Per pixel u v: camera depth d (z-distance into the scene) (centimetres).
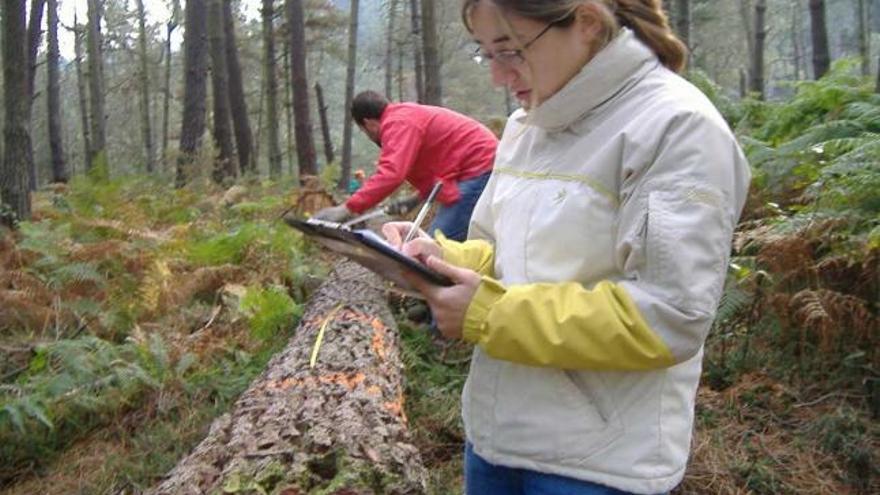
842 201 381
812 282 381
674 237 135
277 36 2383
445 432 370
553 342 142
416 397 401
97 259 588
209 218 855
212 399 422
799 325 387
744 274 384
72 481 367
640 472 151
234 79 1706
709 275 136
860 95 554
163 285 543
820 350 374
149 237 650
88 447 395
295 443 230
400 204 580
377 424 245
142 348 436
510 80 158
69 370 418
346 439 228
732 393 371
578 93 151
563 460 156
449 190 504
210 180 1267
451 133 504
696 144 139
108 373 424
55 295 540
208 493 213
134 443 385
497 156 185
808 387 370
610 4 151
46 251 588
